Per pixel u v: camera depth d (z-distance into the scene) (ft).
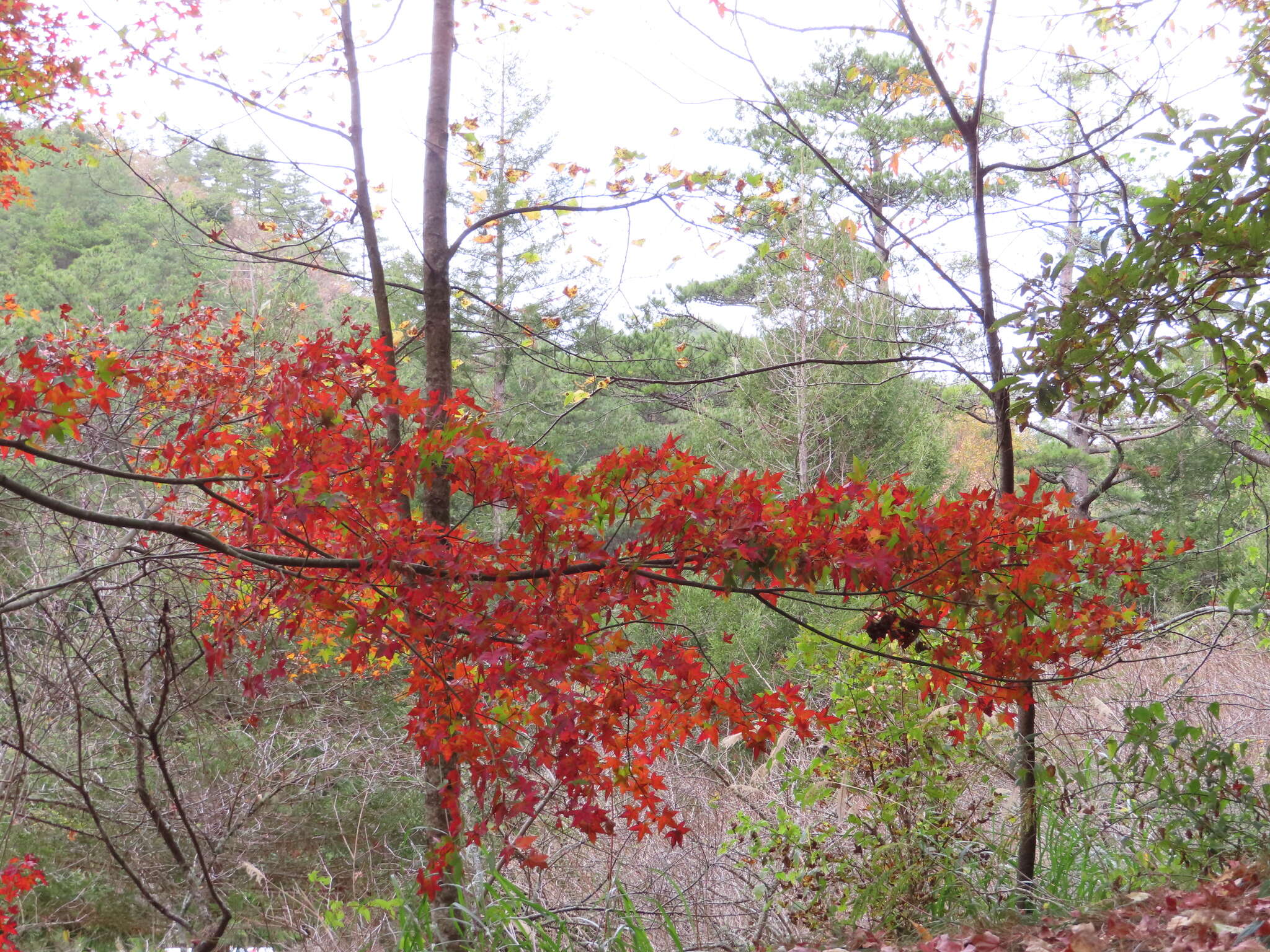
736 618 27.66
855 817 12.33
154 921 17.54
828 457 33.58
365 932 14.35
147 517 13.12
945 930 11.00
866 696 12.91
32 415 6.70
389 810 21.80
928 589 9.93
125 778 17.40
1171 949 7.72
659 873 13.62
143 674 12.63
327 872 19.26
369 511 8.43
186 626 13.75
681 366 17.40
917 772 12.57
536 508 8.54
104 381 6.77
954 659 10.58
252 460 8.43
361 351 8.62
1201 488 29.60
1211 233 8.96
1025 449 53.78
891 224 12.64
